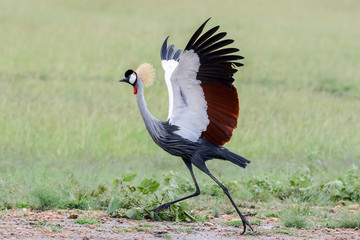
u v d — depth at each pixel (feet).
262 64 149.07
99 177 65.31
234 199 58.23
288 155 79.77
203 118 46.50
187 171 70.79
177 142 46.78
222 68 44.32
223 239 42.63
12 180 61.00
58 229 43.32
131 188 52.70
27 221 45.93
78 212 50.83
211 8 263.90
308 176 64.90
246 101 108.68
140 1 278.05
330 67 148.66
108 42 175.42
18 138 81.92
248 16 243.60
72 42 173.88
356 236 44.37
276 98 113.09
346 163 76.02
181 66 44.73
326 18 244.42
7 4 241.96
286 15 250.37
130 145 81.82
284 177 66.28
